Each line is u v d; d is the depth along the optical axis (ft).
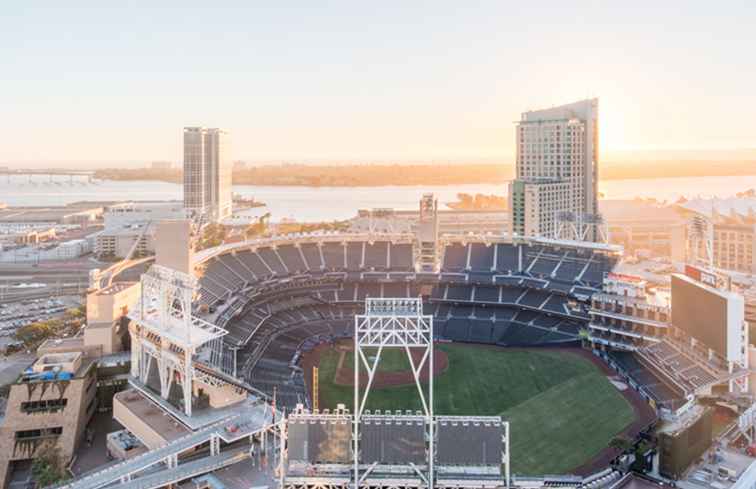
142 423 265.13
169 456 227.20
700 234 377.09
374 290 502.79
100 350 353.51
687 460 228.84
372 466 180.45
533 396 337.31
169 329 280.10
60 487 222.48
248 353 363.97
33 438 286.87
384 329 190.60
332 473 181.06
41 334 445.37
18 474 284.20
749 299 440.45
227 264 478.18
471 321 465.47
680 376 319.68
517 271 502.79
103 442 298.35
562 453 268.41
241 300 427.33
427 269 516.73
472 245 540.52
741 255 647.97
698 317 331.36
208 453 247.91
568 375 367.86
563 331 437.17
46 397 291.58
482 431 181.47
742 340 305.12
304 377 361.92
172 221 382.01
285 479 179.73
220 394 268.62
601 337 412.36
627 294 414.21
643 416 304.91
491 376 370.32
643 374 352.49
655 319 386.11
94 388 326.24
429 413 189.16
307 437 183.11
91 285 393.91
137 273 581.53
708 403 293.02
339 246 547.08
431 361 184.34
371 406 323.78
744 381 306.35
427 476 179.32
